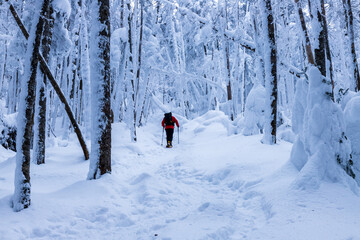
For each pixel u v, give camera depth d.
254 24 8.23
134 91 9.44
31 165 5.81
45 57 5.88
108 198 3.88
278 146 5.97
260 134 7.94
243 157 5.51
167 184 4.62
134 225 3.08
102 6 4.93
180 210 3.46
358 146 3.52
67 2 6.72
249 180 4.16
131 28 9.41
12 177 5.05
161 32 16.88
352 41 7.75
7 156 9.78
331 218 2.32
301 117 3.90
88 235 2.79
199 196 4.06
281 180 3.64
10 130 10.95
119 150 7.88
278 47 7.72
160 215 3.31
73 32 9.27
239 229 2.67
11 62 8.41
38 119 6.11
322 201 2.69
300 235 2.13
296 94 3.98
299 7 6.23
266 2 6.40
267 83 6.40
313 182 3.02
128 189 4.43
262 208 3.11
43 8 3.48
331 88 3.43
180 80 16.67
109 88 5.05
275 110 6.31
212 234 2.50
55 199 3.52
